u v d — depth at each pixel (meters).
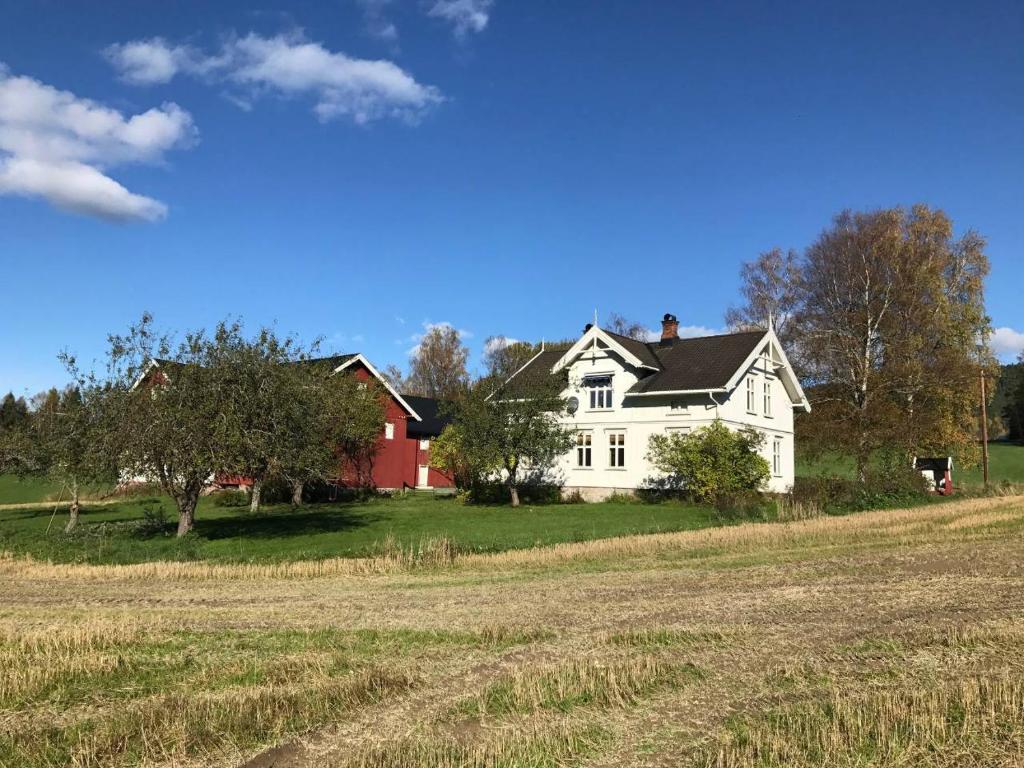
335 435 30.98
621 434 36.41
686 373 35.56
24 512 33.56
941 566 15.83
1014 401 86.06
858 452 39.94
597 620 11.37
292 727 7.21
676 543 19.86
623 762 6.43
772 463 38.81
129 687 8.38
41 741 6.90
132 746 6.79
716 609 12.02
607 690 8.09
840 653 9.43
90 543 20.44
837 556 17.47
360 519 27.75
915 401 46.50
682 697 7.96
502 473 38.03
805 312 51.06
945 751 6.55
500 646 9.99
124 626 10.95
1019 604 12.05
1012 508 29.22
